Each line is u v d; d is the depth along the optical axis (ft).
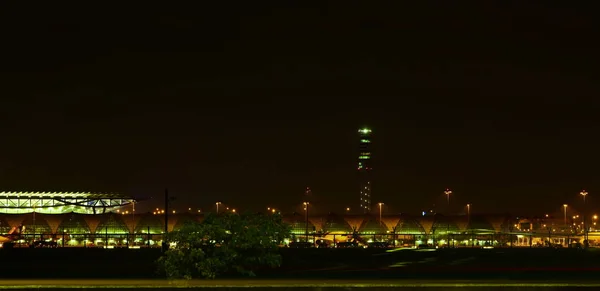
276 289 143.95
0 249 428.15
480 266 406.00
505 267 402.52
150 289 148.97
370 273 358.84
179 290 146.30
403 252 431.02
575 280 332.80
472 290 146.20
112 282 303.48
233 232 163.02
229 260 163.02
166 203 513.45
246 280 296.30
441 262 416.67
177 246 164.45
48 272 369.30
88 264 408.46
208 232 161.38
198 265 160.56
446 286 145.38
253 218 166.71
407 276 352.28
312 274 350.43
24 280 325.01
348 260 424.46
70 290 154.61
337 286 144.25
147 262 409.28
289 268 385.91
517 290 147.95
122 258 421.59
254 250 165.89
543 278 349.20
